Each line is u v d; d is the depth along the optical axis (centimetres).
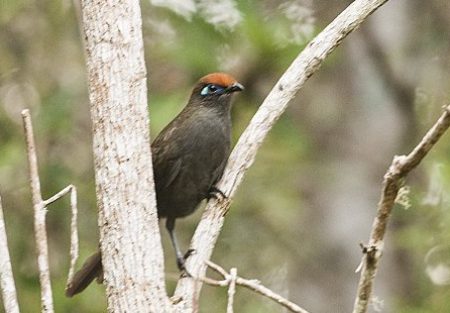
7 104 1590
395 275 1518
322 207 1542
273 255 1585
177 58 1377
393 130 1545
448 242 1455
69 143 1540
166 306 720
